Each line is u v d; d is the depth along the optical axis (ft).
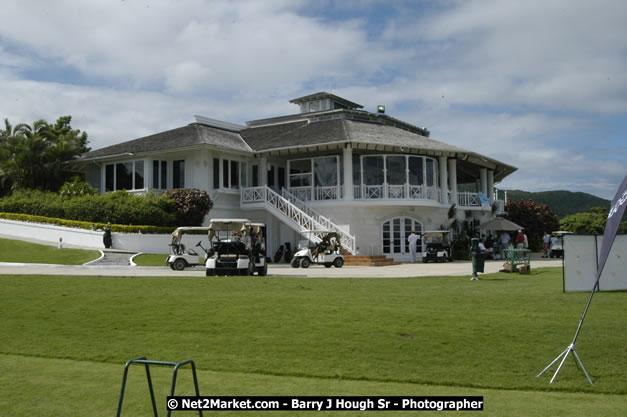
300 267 86.84
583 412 21.94
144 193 110.01
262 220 113.70
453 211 116.16
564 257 50.14
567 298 45.93
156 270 75.00
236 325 35.81
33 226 105.81
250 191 112.88
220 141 112.88
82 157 124.67
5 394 23.89
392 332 33.58
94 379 26.27
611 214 25.80
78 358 30.14
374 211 108.27
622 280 51.42
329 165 111.45
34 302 43.60
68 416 21.18
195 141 107.14
